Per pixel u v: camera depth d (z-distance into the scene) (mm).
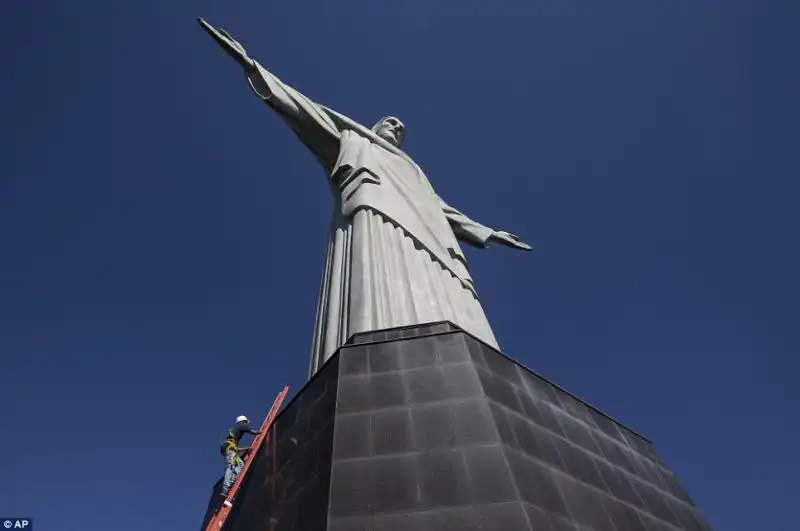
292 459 12781
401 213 21094
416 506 10094
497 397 12859
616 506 12438
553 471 11891
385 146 25203
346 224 21375
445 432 11562
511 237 27359
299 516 10945
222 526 14008
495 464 10797
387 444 11406
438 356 13609
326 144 25156
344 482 10656
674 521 13797
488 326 19688
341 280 19391
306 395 14297
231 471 15250
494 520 9773
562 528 10344
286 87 24156
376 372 13305
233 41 22828
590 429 15180
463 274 20922
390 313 17031
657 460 16578
